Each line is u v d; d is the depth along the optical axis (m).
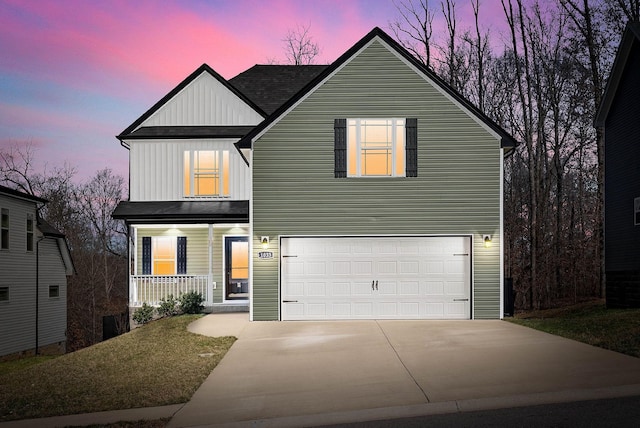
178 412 8.38
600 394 8.15
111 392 9.70
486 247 16.36
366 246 16.50
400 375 9.95
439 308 16.41
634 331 12.52
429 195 16.44
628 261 18.00
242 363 11.55
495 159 16.45
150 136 20.17
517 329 14.36
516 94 32.22
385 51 16.69
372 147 16.59
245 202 20.09
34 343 26.22
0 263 23.39
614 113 19.22
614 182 19.05
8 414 8.74
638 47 17.66
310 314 16.45
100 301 47.28
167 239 20.09
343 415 7.87
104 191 46.75
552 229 34.78
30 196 25.25
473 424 7.17
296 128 16.56
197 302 18.42
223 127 20.84
